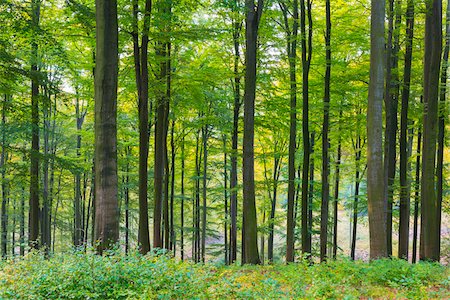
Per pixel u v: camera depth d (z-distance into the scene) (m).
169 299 6.34
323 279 8.48
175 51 17.89
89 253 7.58
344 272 9.42
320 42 18.28
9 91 12.61
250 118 13.19
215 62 18.42
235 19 15.24
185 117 21.45
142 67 12.38
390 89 15.58
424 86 14.06
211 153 24.08
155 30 13.56
